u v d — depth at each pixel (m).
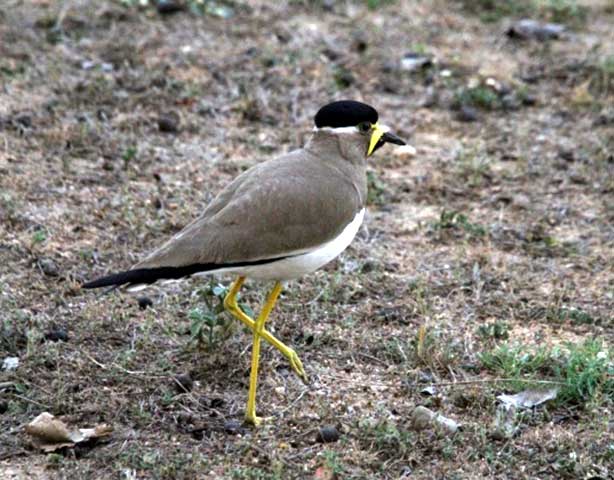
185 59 17.67
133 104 16.28
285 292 12.14
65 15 18.50
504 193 14.91
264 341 11.12
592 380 10.35
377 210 14.34
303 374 10.30
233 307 9.93
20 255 12.52
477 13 20.73
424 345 10.98
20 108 15.84
